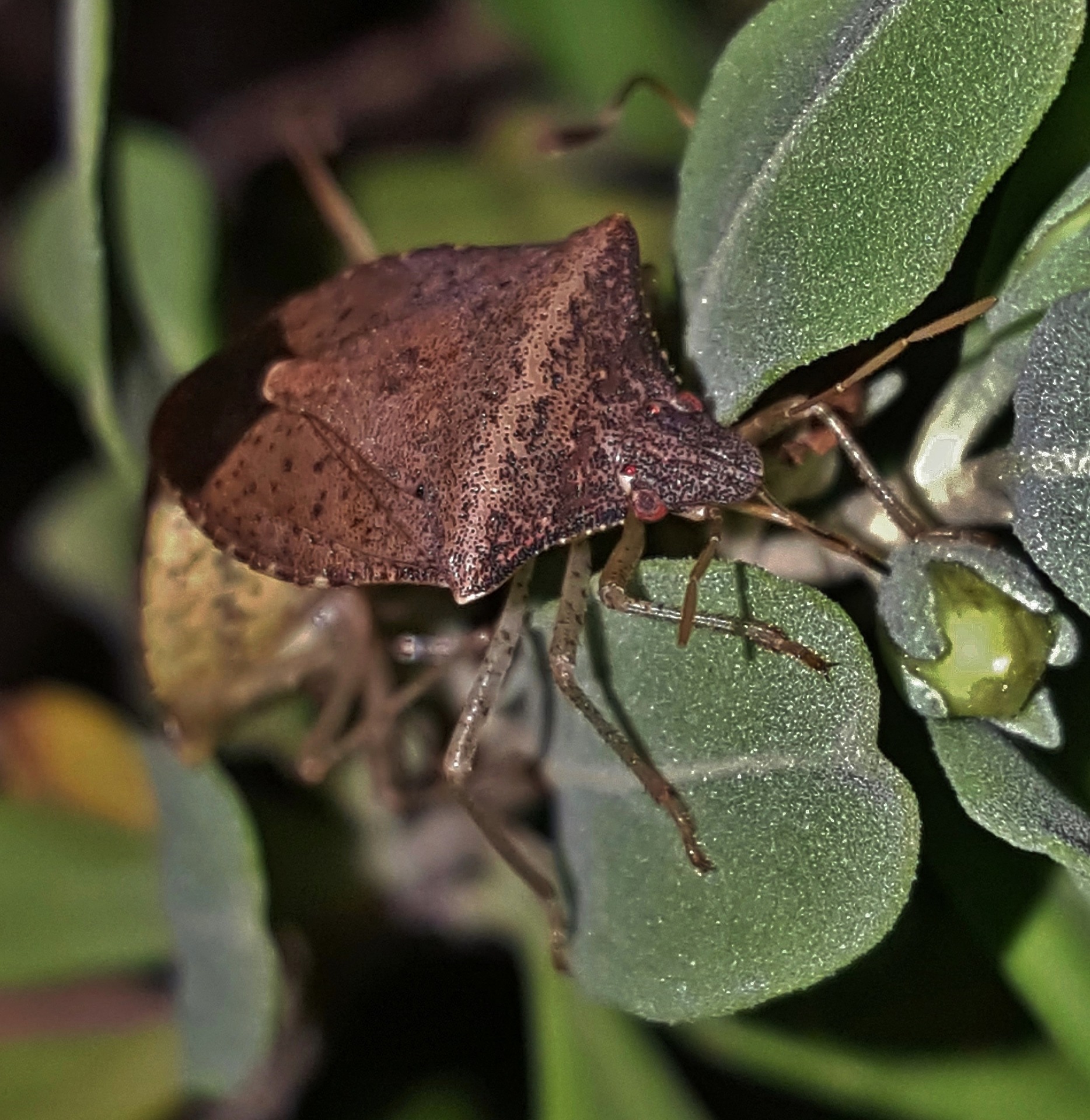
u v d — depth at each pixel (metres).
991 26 0.05
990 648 0.05
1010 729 0.05
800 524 0.05
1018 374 0.05
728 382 0.05
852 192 0.05
